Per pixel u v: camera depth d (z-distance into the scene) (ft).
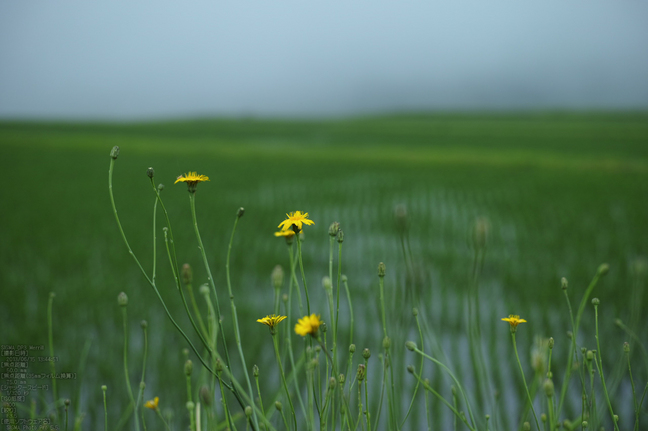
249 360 15.75
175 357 16.11
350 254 29.71
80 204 47.16
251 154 109.81
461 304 20.74
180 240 33.09
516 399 13.25
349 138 182.80
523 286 22.75
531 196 50.62
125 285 23.48
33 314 19.65
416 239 33.86
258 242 32.89
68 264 26.99
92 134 197.57
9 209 44.42
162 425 12.12
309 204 47.96
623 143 136.15
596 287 21.83
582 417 5.11
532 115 299.38
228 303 21.09
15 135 182.60
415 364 14.80
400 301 4.97
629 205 43.32
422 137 177.37
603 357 15.42
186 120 317.83
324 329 4.96
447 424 12.03
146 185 61.36
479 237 3.56
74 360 15.56
